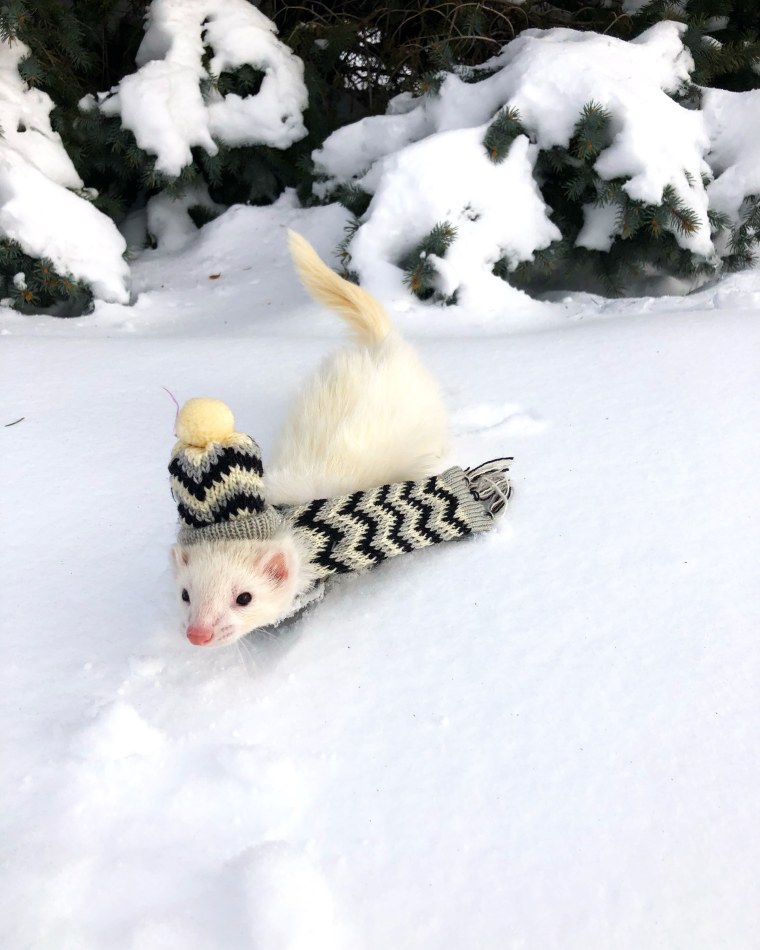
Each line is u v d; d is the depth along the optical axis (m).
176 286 0.89
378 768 0.31
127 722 0.32
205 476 0.34
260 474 0.36
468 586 0.40
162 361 0.65
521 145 0.77
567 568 0.40
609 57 0.78
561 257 0.81
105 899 0.26
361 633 0.38
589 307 0.77
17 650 0.37
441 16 1.01
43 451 0.51
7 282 0.79
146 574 0.42
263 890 0.26
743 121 0.80
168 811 0.29
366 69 1.05
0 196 0.77
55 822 0.29
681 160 0.74
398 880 0.27
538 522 0.44
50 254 0.77
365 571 0.42
